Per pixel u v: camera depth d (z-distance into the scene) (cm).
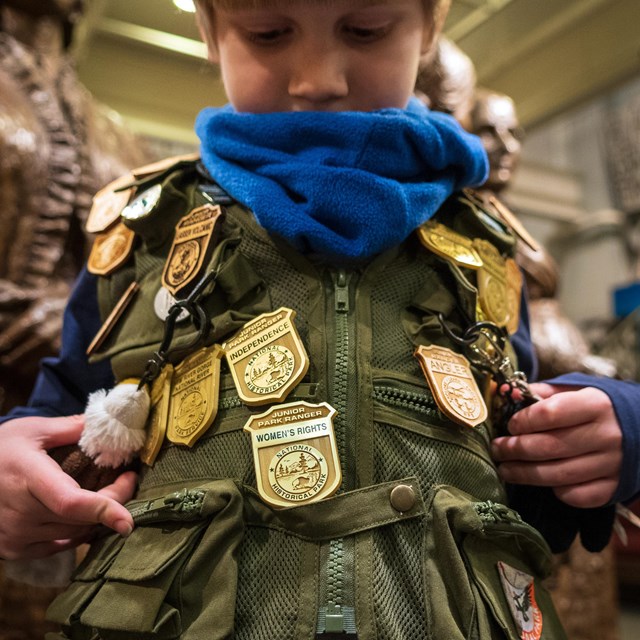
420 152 55
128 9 102
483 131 129
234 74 56
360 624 40
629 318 212
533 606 47
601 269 270
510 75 156
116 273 58
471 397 49
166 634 42
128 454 52
